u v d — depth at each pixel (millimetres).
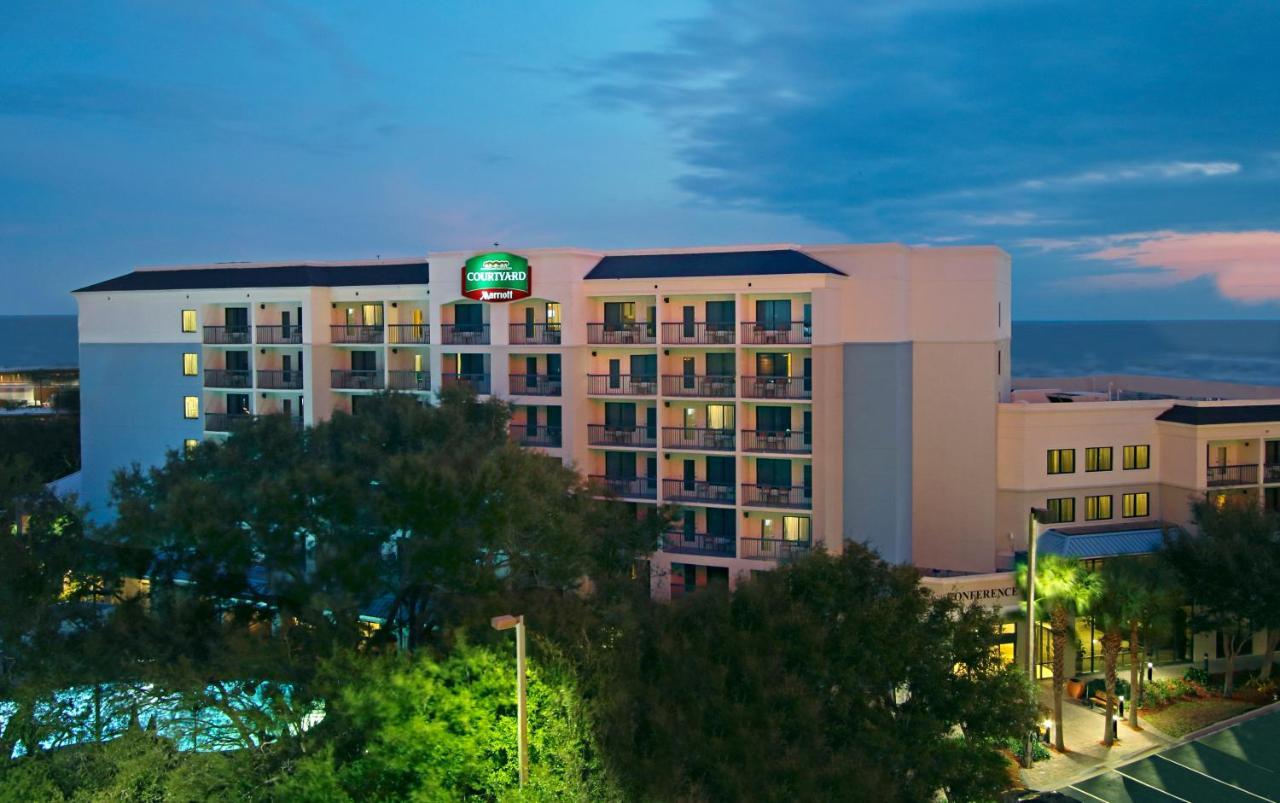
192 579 35719
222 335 70875
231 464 38250
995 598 50969
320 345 68750
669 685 30500
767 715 29188
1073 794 39156
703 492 59688
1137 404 60594
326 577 32469
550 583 35781
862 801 27703
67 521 37188
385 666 29031
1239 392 79375
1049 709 42531
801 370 58656
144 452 73438
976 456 59781
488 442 42031
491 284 62312
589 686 29188
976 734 32750
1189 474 58938
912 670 33156
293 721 30078
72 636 33094
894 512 58188
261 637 32188
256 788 28547
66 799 28453
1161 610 44812
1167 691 48969
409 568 33656
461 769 27625
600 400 63500
